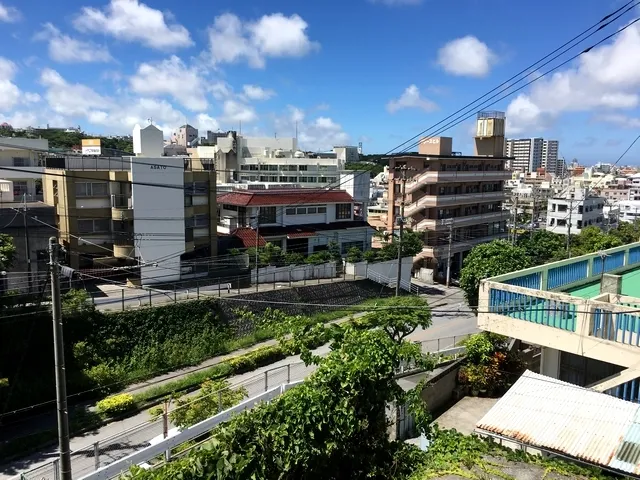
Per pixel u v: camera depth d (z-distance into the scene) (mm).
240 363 25656
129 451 17750
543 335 14125
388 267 42062
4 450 17891
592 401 12094
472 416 16219
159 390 22844
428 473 9727
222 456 8211
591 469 9812
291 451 8812
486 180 54594
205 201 37938
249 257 37531
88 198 33750
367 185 57594
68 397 22234
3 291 23781
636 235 48312
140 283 34469
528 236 50906
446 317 36469
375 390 10430
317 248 45281
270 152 91875
